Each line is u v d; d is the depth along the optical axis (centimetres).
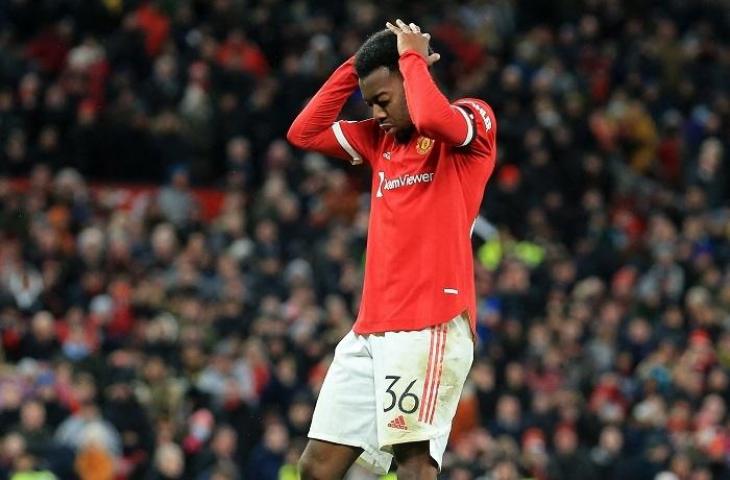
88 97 7450
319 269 6438
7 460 4769
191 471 5100
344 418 2152
